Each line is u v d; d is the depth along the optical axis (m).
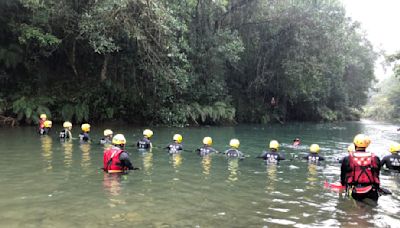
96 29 18.42
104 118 22.14
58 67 23.11
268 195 7.42
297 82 30.55
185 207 6.41
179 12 21.88
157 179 8.42
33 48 20.75
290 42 30.27
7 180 7.86
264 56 31.97
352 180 7.43
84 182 7.87
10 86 21.14
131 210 6.13
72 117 21.22
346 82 48.22
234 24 28.84
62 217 5.70
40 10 18.36
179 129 21.94
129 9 18.00
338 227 5.67
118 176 8.55
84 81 22.62
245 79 33.16
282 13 28.30
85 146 12.71
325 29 28.28
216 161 11.07
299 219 5.99
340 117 47.31
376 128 32.81
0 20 19.78
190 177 8.78
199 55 25.52
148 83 22.83
